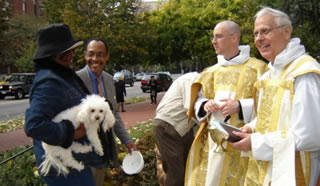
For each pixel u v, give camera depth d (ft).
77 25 53.01
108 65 57.16
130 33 54.75
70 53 7.89
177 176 11.66
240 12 56.85
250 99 9.45
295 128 6.63
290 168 6.54
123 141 11.69
